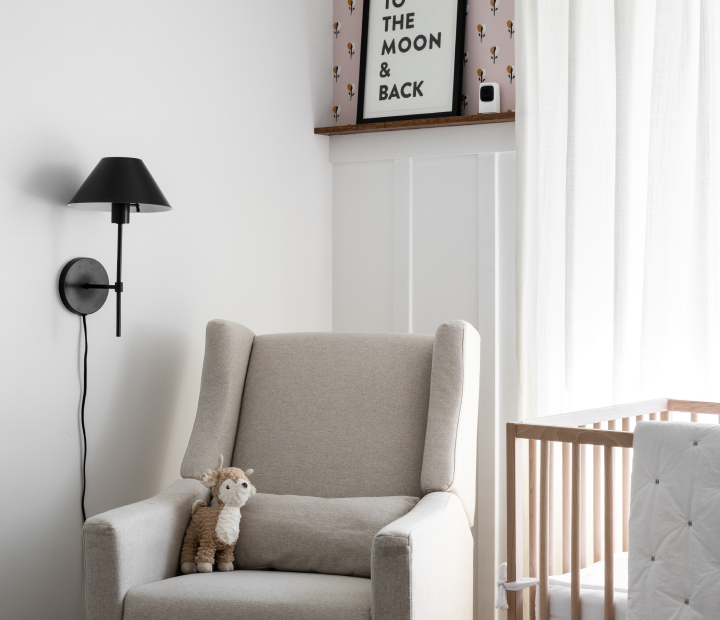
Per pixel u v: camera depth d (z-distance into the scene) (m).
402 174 2.90
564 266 2.51
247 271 2.64
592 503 2.12
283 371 2.24
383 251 2.96
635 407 2.15
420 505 1.82
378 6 2.95
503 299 2.71
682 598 1.46
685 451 1.49
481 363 2.72
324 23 3.07
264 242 2.72
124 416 2.19
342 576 1.81
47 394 1.95
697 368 2.25
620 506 2.21
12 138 1.85
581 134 2.46
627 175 2.36
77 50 2.02
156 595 1.64
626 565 1.85
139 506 1.78
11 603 1.86
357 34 3.05
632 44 2.37
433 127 2.83
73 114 2.01
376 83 2.93
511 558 1.73
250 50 2.66
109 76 2.12
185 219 2.38
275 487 2.09
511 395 2.68
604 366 2.46
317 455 2.10
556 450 2.31
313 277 2.97
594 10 2.47
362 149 2.98
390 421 2.11
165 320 2.32
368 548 1.83
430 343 2.21
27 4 1.88
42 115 1.93
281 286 2.80
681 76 2.27
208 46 2.47
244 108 2.63
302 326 2.91
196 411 2.36
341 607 1.58
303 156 2.92
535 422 1.77
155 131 2.27
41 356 1.93
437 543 1.71
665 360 2.29
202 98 2.45
